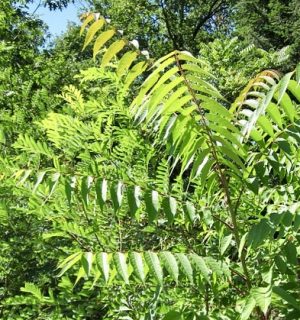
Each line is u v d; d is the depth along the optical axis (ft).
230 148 7.09
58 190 8.77
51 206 9.23
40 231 12.28
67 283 9.68
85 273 6.59
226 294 8.61
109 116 9.84
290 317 7.11
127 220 9.50
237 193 8.52
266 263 8.16
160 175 8.50
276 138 7.64
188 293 8.49
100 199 7.37
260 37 58.03
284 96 6.83
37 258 12.32
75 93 11.07
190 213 7.72
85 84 18.80
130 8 73.61
